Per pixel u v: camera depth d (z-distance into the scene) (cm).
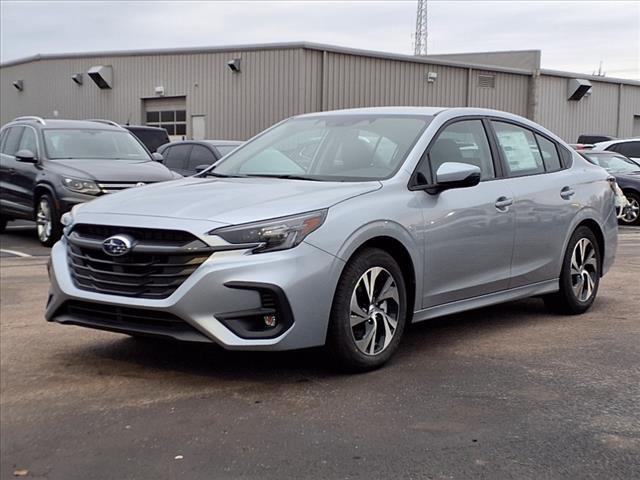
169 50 3009
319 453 368
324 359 493
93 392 459
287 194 477
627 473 344
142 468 357
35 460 368
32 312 672
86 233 479
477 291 566
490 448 371
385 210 488
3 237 1288
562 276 649
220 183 529
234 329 431
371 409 424
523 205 599
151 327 448
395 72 2883
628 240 1308
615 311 686
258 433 393
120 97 3209
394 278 494
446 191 540
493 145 604
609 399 441
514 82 3300
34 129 1227
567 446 374
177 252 435
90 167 1112
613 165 1698
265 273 430
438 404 432
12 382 478
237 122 2842
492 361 518
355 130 577
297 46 2650
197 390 459
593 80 3644
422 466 352
